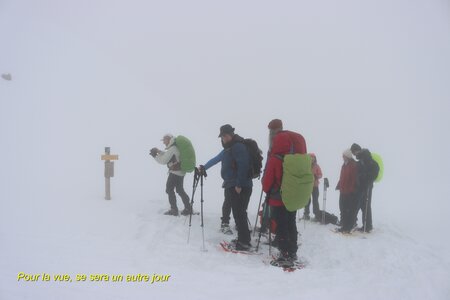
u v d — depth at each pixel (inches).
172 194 311.0
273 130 254.7
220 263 225.3
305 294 180.5
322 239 290.4
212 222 307.4
